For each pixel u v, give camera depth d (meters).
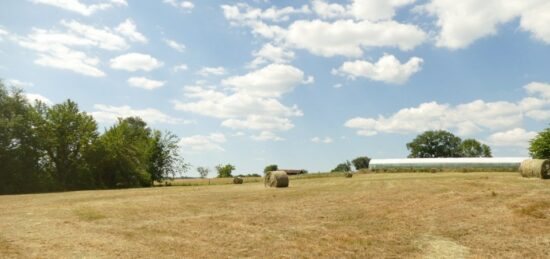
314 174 72.50
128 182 70.56
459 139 149.25
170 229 16.59
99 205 24.48
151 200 27.44
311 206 23.47
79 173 65.25
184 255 12.44
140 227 17.00
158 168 83.62
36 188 57.34
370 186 36.94
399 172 82.25
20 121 57.34
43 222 18.11
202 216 20.00
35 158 59.59
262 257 12.36
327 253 12.89
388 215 19.89
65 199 29.34
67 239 14.42
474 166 84.19
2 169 54.75
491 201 23.30
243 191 35.91
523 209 20.14
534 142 62.16
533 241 14.51
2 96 57.75
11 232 15.65
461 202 23.39
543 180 35.91
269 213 20.89
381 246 13.82
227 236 15.27
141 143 81.44
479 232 15.93
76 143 66.00
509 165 80.12
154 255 12.37
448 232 15.96
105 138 71.19
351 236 15.31
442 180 40.91
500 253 13.05
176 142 85.88
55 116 64.56
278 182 41.09
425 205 22.80
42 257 11.84
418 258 12.43
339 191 32.69
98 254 12.34
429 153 149.38
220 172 123.88
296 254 12.74
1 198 32.09
